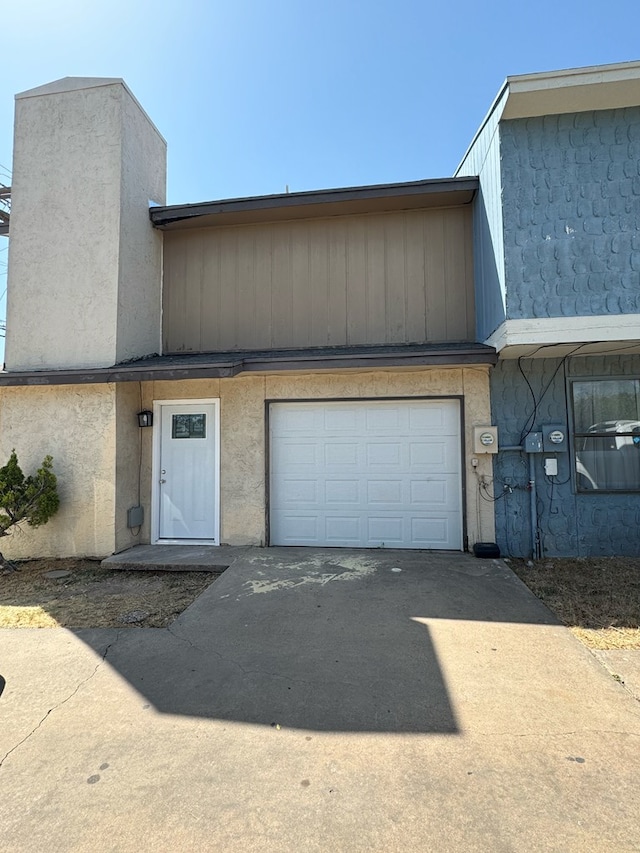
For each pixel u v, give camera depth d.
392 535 6.79
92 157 7.01
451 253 7.22
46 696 3.08
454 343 7.00
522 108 5.43
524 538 6.40
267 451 7.00
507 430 6.48
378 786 2.22
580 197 5.47
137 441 7.20
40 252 7.08
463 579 5.30
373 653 3.62
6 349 7.07
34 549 6.74
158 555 6.43
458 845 1.88
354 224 7.46
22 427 6.87
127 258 7.07
